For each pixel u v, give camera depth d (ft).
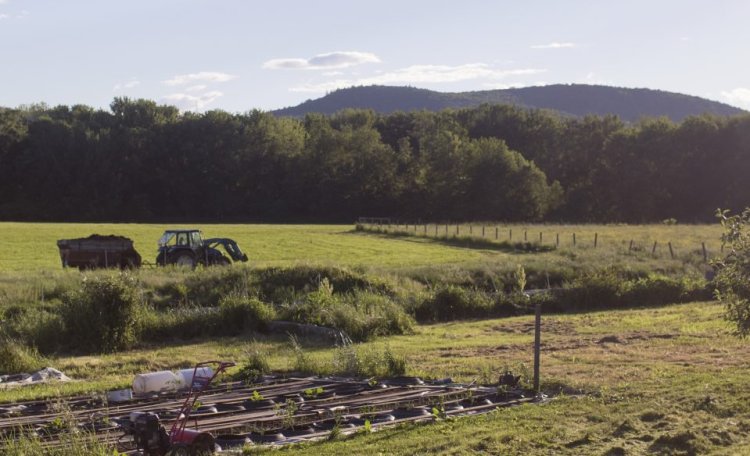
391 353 55.98
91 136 357.82
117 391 46.34
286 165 371.15
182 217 367.45
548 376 48.26
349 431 35.37
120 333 70.69
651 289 100.63
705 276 108.78
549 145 409.90
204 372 46.78
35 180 349.61
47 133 356.79
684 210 355.15
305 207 372.38
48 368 57.93
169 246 123.95
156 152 368.07
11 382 54.34
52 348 68.59
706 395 39.70
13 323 72.08
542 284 110.11
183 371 48.08
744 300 36.19
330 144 367.66
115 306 70.79
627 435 33.24
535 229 220.43
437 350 64.80
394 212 365.20
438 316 90.48
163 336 75.46
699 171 350.84
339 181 364.79
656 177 354.74
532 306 94.07
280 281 95.45
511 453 30.99
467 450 31.32
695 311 88.22
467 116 450.71
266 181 373.61
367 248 179.73
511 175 327.26
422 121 447.01
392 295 95.35
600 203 361.92
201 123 377.71
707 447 31.01
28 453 30.58
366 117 462.19
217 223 338.34
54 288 85.35
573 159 388.37
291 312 80.64
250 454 31.45
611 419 35.78
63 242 116.57
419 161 372.58
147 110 395.14
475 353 62.03
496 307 92.99
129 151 365.61
